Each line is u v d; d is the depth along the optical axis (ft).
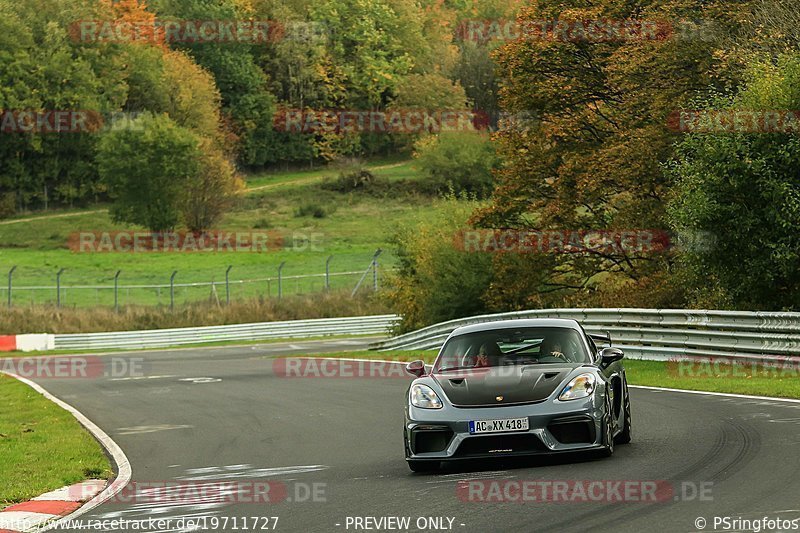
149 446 172.24
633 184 398.62
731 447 125.18
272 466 139.13
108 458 158.30
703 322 266.77
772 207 283.59
